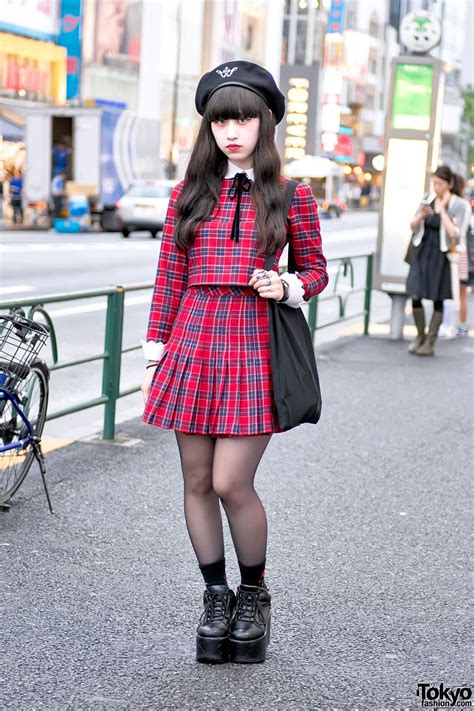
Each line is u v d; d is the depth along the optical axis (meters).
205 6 58.25
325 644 4.13
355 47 91.00
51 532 5.37
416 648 4.12
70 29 45.09
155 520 5.66
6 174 36.75
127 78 49.59
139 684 3.71
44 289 16.81
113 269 21.03
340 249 31.97
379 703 3.62
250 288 3.70
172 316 3.86
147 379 3.86
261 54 68.00
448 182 11.69
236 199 3.72
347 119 91.06
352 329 14.24
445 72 13.17
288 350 3.70
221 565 3.97
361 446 7.62
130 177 36.62
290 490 6.38
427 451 7.54
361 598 4.64
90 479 6.42
